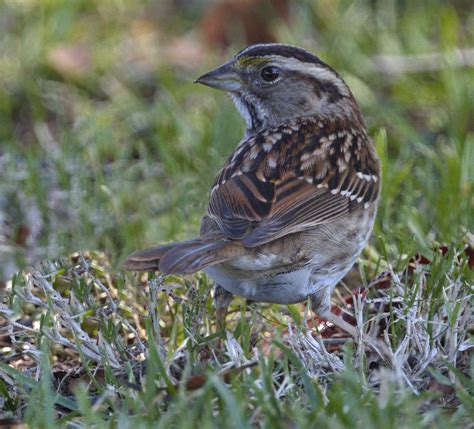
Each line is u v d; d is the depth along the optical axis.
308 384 8.19
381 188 11.82
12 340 9.65
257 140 10.29
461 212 12.01
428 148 13.82
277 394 8.30
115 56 16.58
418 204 12.82
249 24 17.52
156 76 16.41
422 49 16.22
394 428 7.68
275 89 10.91
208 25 17.55
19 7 17.39
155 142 14.48
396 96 15.44
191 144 14.32
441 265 10.01
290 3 17.61
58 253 11.73
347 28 16.75
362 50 16.33
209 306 10.27
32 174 13.15
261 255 9.14
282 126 10.62
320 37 17.09
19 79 16.09
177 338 9.95
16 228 12.84
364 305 10.09
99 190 13.04
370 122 14.88
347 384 8.02
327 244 9.65
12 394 9.05
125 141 14.74
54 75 16.28
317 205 9.72
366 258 11.43
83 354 9.17
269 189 9.62
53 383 9.30
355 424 7.59
